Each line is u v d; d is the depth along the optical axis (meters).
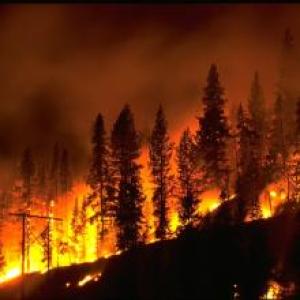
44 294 86.06
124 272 80.50
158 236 90.62
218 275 71.25
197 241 79.56
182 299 69.88
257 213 88.12
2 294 91.06
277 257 71.31
